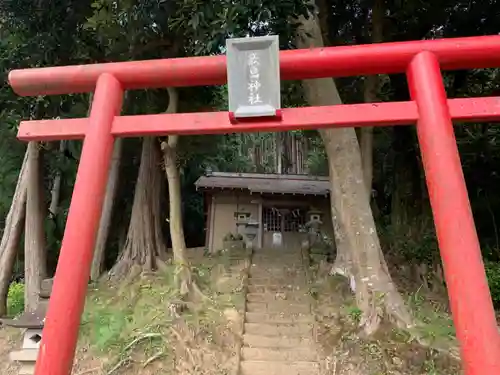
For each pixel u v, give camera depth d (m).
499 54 3.81
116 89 4.14
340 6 11.16
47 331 3.21
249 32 6.08
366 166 9.36
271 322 7.85
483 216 11.77
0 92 9.59
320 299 8.20
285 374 6.42
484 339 2.79
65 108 10.70
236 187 14.73
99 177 3.74
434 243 10.33
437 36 11.66
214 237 14.53
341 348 6.59
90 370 6.67
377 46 3.95
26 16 8.75
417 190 11.94
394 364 5.98
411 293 8.31
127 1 7.63
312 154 22.03
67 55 9.45
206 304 8.13
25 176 10.58
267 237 14.58
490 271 8.37
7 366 7.53
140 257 10.19
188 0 6.59
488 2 10.41
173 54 9.39
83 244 3.47
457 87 12.05
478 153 11.93
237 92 3.79
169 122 3.91
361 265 7.17
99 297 8.69
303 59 3.97
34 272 9.88
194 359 6.66
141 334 7.02
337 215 7.79
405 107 3.72
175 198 9.39
